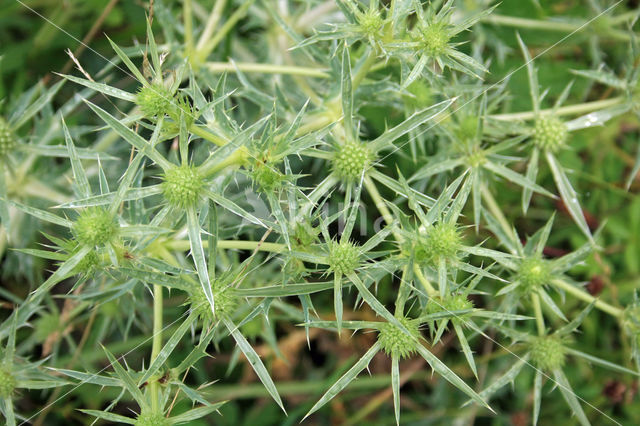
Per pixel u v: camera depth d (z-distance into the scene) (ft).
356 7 1.19
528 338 1.31
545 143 1.37
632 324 1.32
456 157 1.38
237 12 1.40
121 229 1.14
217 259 1.36
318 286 1.16
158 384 1.17
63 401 1.50
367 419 1.59
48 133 1.36
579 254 1.31
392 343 1.16
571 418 1.54
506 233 1.36
